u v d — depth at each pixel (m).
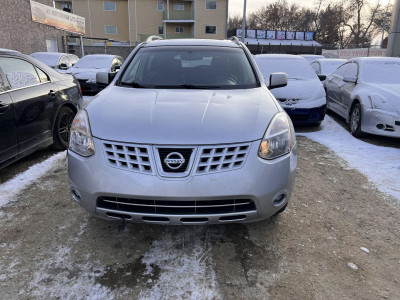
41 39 18.03
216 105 2.63
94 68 10.89
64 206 3.19
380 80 6.21
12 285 2.14
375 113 5.38
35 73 4.22
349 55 27.55
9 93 3.60
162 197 2.13
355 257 2.50
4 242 2.60
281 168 2.32
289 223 2.96
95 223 2.90
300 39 48.38
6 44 14.90
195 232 2.79
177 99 2.77
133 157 2.21
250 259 2.44
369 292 2.14
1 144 3.40
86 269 2.30
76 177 2.34
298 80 6.82
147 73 3.43
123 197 2.18
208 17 39.09
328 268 2.37
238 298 2.06
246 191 2.18
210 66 3.51
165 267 2.34
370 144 5.46
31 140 3.95
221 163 2.18
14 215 3.01
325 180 3.96
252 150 2.24
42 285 2.14
